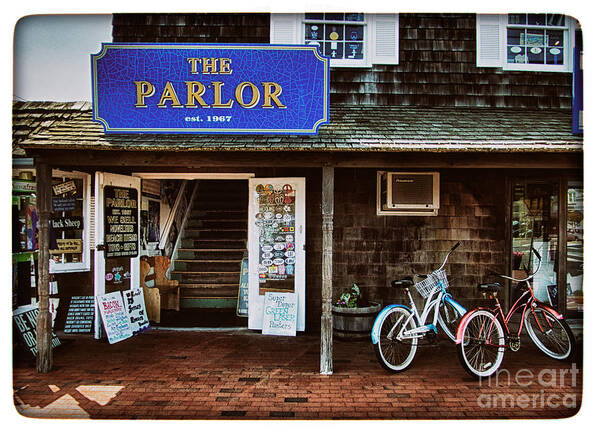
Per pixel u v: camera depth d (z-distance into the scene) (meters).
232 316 7.44
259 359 5.42
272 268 6.63
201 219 9.52
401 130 5.45
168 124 5.15
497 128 5.62
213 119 5.15
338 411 4.07
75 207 6.53
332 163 5.04
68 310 6.63
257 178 6.70
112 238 6.41
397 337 5.04
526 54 6.82
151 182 7.75
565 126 5.79
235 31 6.58
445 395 4.41
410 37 6.69
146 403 4.22
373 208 6.79
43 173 5.02
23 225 6.10
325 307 4.97
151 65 5.12
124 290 6.60
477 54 6.69
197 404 4.20
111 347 5.89
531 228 6.78
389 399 4.31
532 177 6.68
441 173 6.79
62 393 4.44
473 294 6.79
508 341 5.09
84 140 4.98
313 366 5.18
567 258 6.62
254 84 5.14
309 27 6.68
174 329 6.74
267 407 4.14
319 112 5.16
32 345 5.49
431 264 6.79
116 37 6.62
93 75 5.11
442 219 6.79
